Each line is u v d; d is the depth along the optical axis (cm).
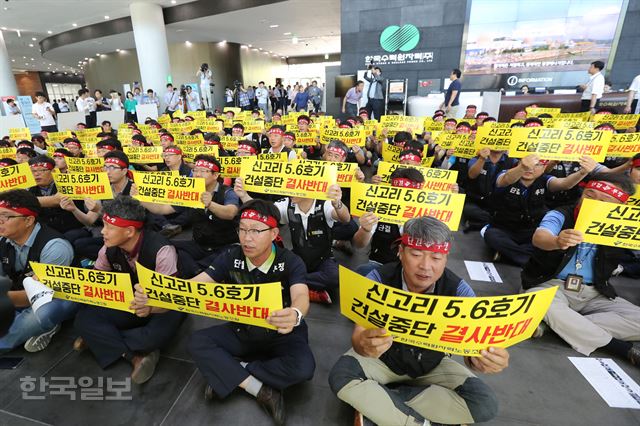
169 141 498
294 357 159
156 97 1199
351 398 138
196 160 272
